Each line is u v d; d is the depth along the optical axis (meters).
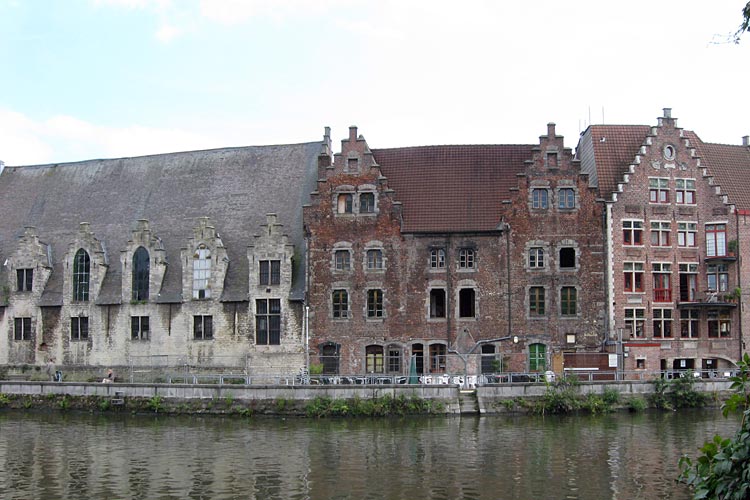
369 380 49.25
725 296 53.78
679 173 54.66
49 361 57.66
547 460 31.70
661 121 54.78
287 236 54.19
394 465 31.08
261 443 35.78
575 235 52.97
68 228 61.69
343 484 28.31
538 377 46.94
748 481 11.72
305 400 43.41
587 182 53.25
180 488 28.06
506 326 52.62
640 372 50.38
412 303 53.12
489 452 33.31
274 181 59.81
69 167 65.69
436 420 41.59
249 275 54.28
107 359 56.41
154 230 59.47
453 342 52.62
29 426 41.34
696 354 53.59
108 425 41.47
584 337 52.34
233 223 58.22
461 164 56.75
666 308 53.56
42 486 28.52
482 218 53.69
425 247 53.41
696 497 12.55
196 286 55.41
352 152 54.34
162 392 45.44
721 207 54.72
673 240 54.12
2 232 62.88
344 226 54.00
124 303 56.47
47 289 58.78
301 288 53.72
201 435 38.06
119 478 29.59
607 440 35.75
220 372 54.12
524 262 52.88
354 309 53.44
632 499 26.12
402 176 56.72
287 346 53.50
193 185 61.34
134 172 63.62
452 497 26.56
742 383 13.09
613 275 52.72
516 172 55.88
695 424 40.06
